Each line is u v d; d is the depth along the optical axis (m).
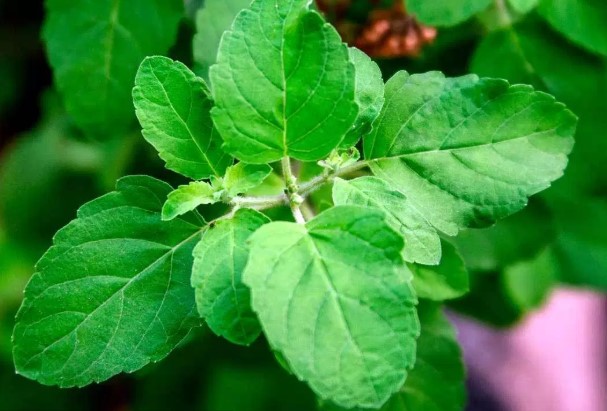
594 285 0.45
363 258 0.26
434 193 0.29
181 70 0.28
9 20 0.57
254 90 0.27
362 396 0.25
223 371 0.43
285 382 0.42
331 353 0.25
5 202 0.50
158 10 0.34
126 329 0.28
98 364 0.28
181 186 0.28
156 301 0.28
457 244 0.36
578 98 0.34
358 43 0.35
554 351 0.63
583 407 0.61
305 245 0.26
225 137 0.27
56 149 0.49
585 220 0.41
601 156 0.35
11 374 0.52
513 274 0.42
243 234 0.27
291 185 0.29
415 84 0.29
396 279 0.26
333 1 0.35
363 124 0.29
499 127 0.29
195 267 0.27
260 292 0.25
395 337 0.26
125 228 0.28
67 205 0.50
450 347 0.34
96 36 0.35
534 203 0.36
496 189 0.29
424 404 0.33
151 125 0.28
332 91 0.27
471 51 0.37
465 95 0.29
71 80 0.35
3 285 0.50
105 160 0.43
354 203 0.28
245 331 0.27
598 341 0.66
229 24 0.32
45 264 0.28
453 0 0.33
